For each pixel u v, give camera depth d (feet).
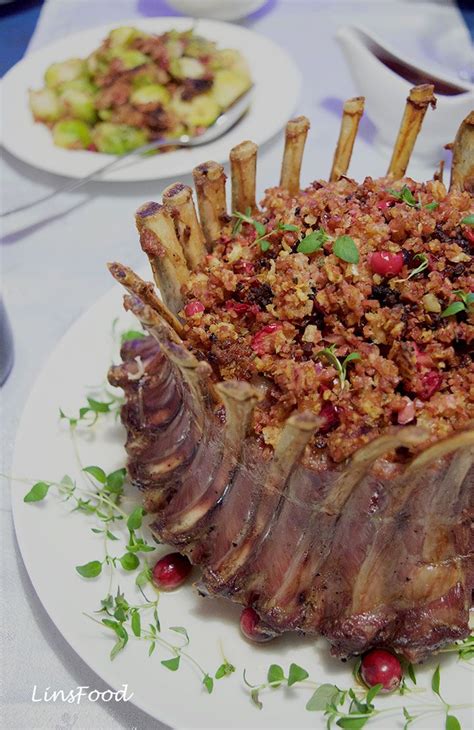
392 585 1.33
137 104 2.28
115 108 2.30
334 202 1.50
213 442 1.37
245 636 1.43
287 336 1.39
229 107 2.32
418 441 1.15
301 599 1.36
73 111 2.31
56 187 2.30
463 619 1.34
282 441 1.24
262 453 1.31
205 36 2.57
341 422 1.31
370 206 1.50
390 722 1.32
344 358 1.36
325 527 1.32
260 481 1.33
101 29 2.64
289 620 1.36
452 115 2.10
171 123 2.27
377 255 1.39
